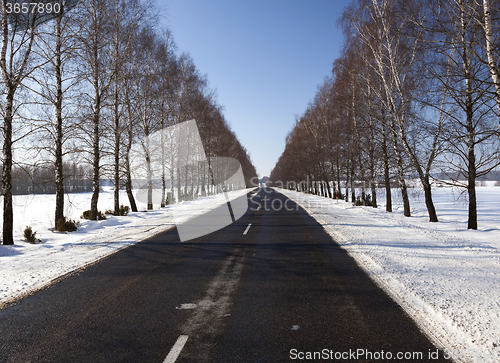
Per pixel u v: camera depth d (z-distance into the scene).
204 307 4.09
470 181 11.93
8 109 8.94
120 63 14.55
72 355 2.93
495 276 5.19
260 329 3.43
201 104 32.62
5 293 4.72
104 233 10.80
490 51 7.88
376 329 3.40
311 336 3.26
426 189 14.48
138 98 18.36
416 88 11.88
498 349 2.93
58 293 4.70
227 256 7.10
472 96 10.11
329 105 28.53
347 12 16.25
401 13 10.20
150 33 17.22
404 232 9.98
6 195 8.89
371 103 16.91
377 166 20.48
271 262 6.48
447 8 9.23
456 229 11.84
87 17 12.24
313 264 6.24
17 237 10.02
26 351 3.02
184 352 2.95
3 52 8.70
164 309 4.04
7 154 8.95
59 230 11.12
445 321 3.55
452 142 10.89
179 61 27.53
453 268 5.70
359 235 9.45
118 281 5.27
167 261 6.66
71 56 11.63
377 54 15.65
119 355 2.92
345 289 4.70
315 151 36.19
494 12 8.01
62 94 11.69
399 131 14.91
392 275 5.31
